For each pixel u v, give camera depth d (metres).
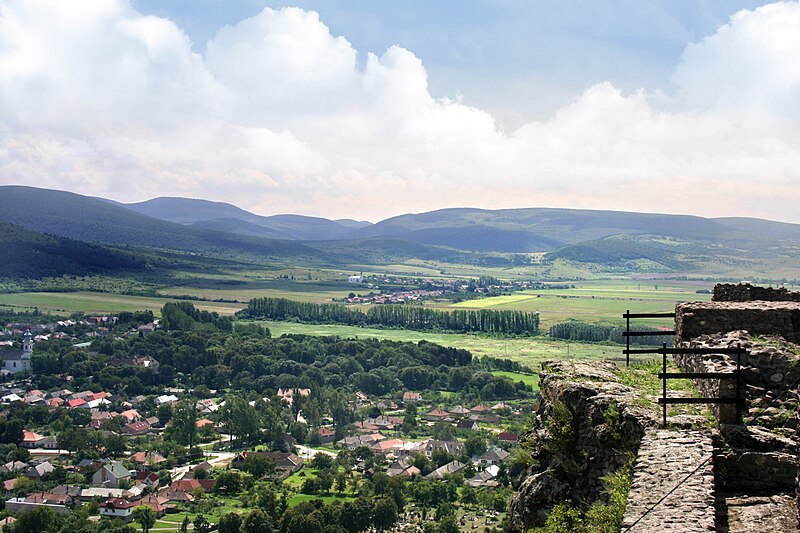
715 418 15.34
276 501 107.94
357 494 114.81
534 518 18.64
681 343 19.92
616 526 14.18
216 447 151.88
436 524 96.62
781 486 13.73
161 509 109.75
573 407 18.25
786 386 15.63
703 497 11.83
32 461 138.88
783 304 20.08
